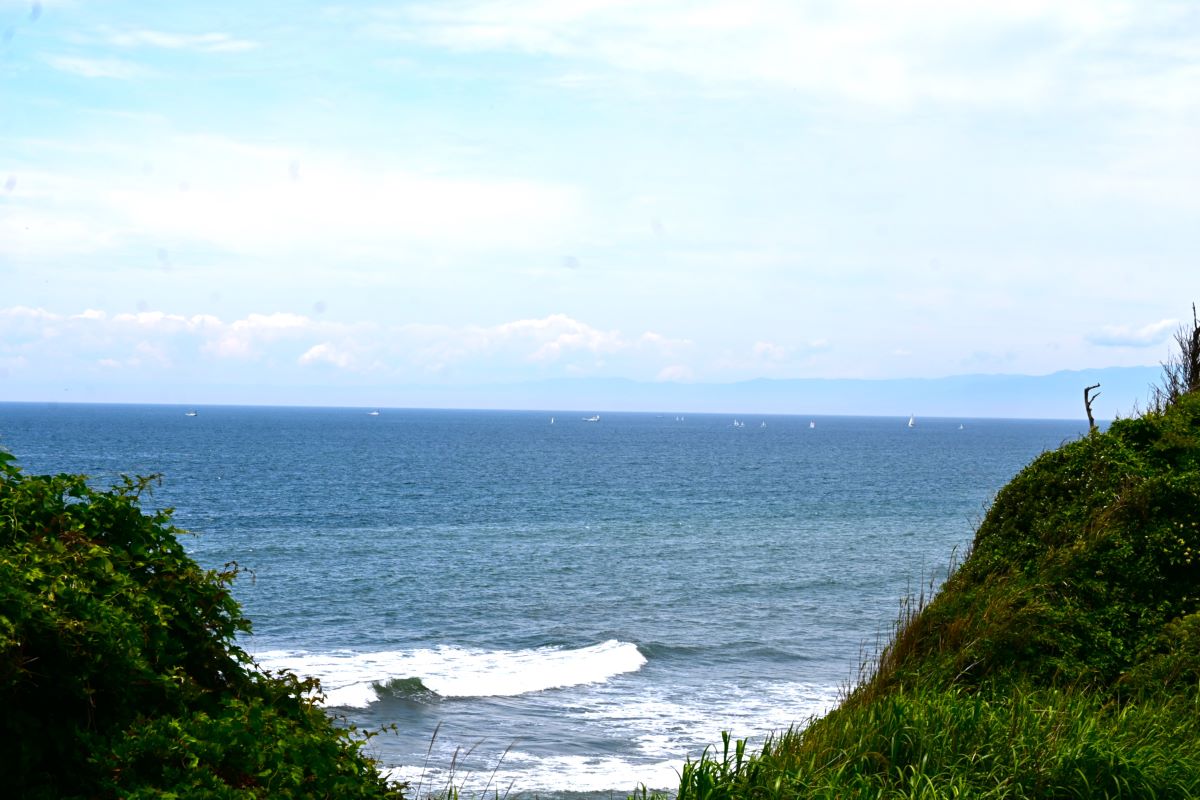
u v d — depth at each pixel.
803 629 31.78
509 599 36.72
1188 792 6.73
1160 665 9.48
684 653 28.44
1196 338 17.03
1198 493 11.20
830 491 88.38
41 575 3.88
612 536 55.25
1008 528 12.48
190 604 4.75
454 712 22.19
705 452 158.75
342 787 4.59
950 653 10.36
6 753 3.64
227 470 96.50
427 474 99.69
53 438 148.62
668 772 17.88
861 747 7.29
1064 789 6.78
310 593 37.19
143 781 3.86
